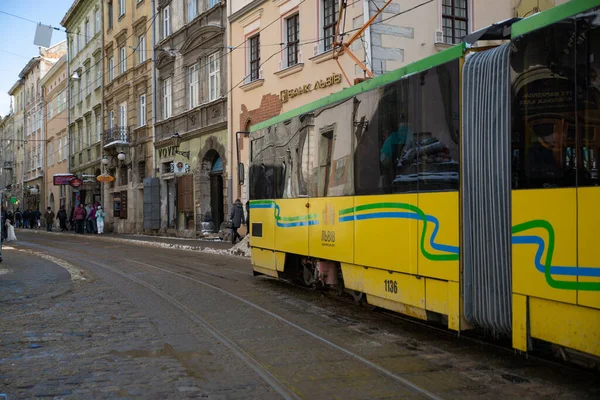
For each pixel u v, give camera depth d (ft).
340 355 20.77
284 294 34.68
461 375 17.98
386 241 23.53
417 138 21.76
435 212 20.54
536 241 16.14
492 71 18.30
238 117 79.30
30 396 16.46
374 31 55.52
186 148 95.30
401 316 27.35
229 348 21.93
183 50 94.68
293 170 33.60
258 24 73.92
